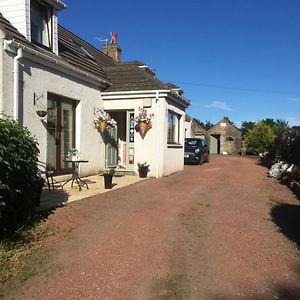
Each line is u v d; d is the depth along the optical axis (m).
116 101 15.91
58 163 13.09
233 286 5.62
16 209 7.50
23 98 10.83
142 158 15.81
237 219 9.05
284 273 6.09
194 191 12.57
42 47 12.38
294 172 14.68
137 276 5.90
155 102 15.60
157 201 10.67
